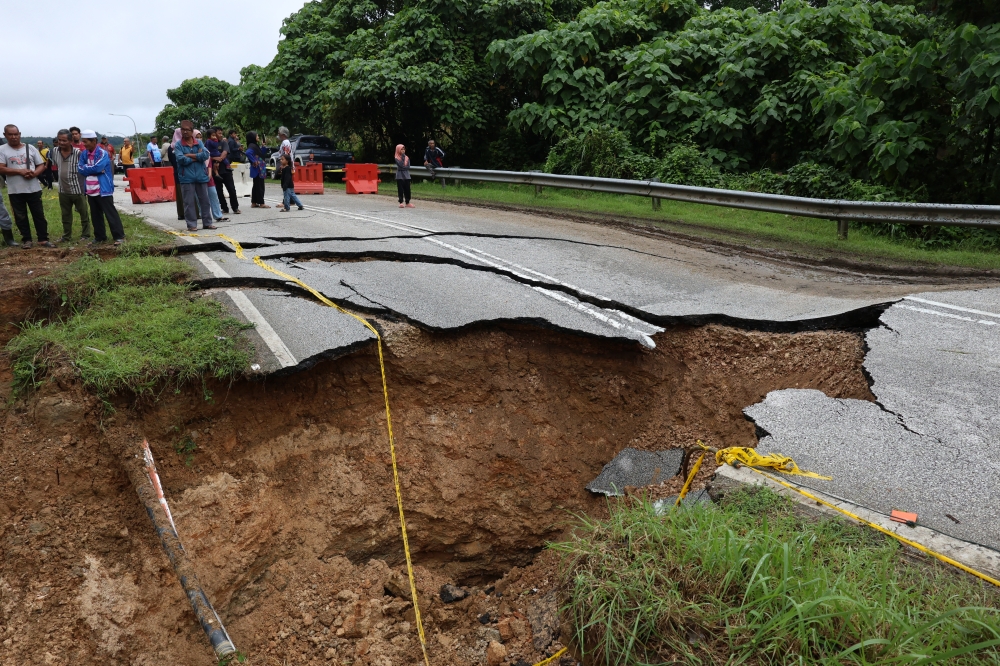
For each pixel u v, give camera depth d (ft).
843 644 9.78
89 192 29.81
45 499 16.33
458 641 16.47
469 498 21.09
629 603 11.28
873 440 16.01
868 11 62.23
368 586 18.26
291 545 18.81
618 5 71.61
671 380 22.72
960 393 17.87
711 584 11.27
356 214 45.19
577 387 23.02
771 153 57.67
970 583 11.04
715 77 58.90
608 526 13.69
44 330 20.18
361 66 69.56
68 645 14.83
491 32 74.13
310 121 79.77
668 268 30.86
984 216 32.27
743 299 25.61
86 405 17.40
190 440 18.39
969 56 39.52
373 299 23.85
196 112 148.87
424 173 68.28
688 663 10.28
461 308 23.44
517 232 38.55
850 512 13.02
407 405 21.61
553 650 13.76
